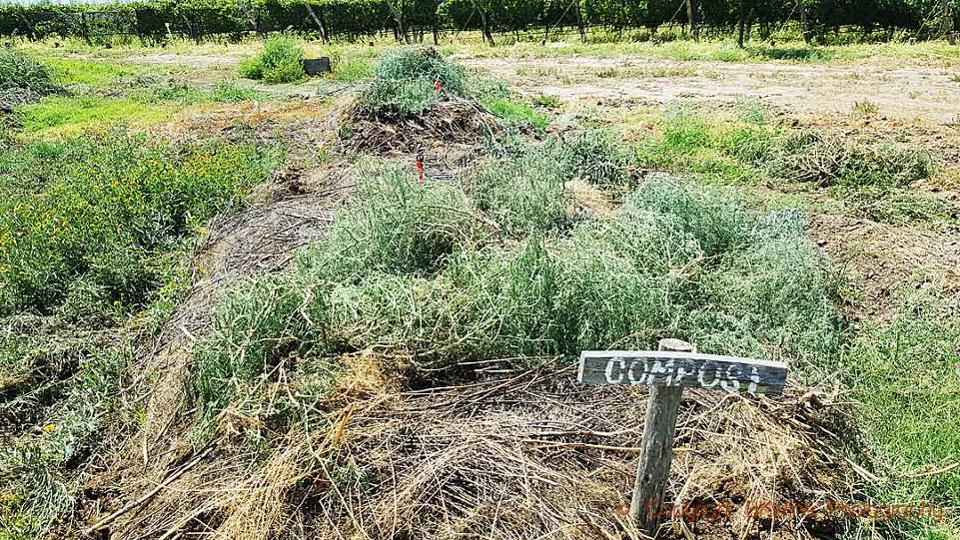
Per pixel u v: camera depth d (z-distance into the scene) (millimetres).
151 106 13477
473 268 4195
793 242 4973
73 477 3604
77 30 30922
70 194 7262
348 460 3092
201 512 3055
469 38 26719
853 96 12375
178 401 3793
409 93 9461
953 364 4129
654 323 4074
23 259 5668
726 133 9148
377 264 4602
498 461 3102
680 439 3295
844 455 3367
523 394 3553
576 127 10016
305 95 14305
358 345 3736
